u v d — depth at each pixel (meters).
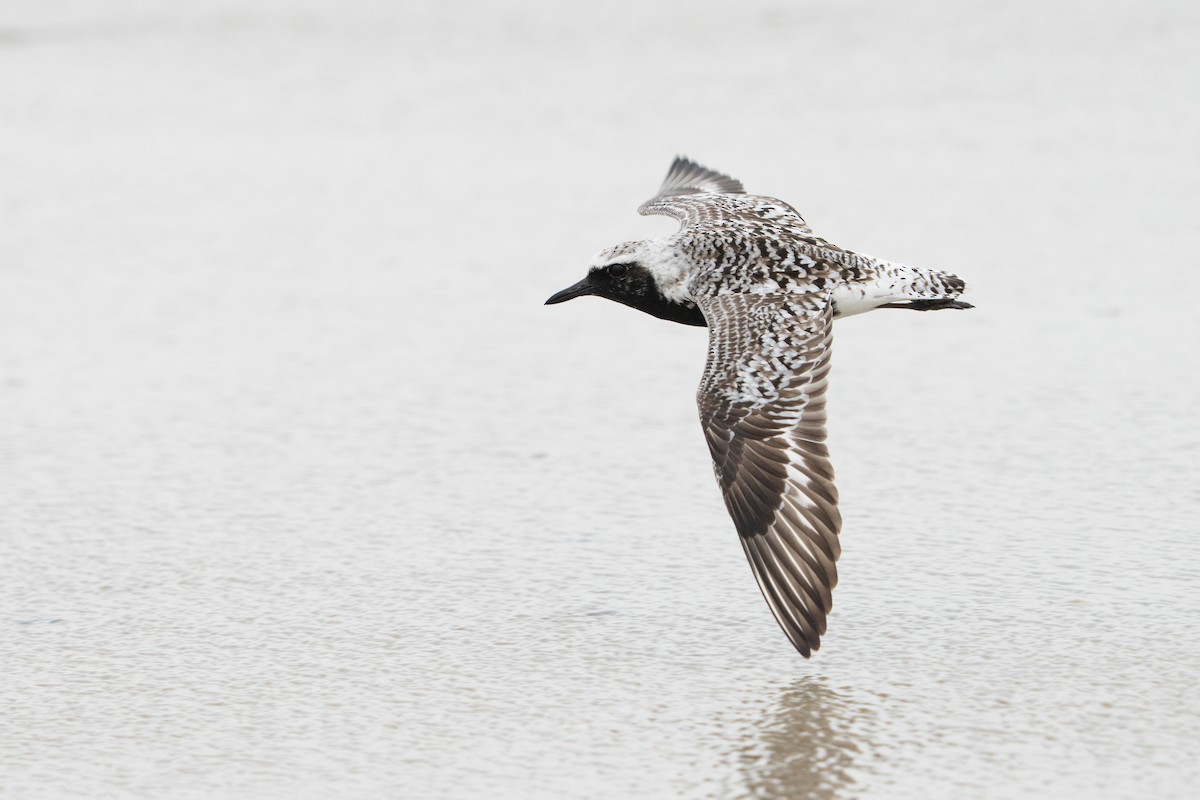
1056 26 31.11
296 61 30.45
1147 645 11.04
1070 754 9.66
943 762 9.65
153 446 15.58
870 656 11.09
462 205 23.00
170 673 11.14
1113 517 13.28
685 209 12.98
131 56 30.91
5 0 34.66
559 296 11.92
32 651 11.52
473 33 31.95
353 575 12.70
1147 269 19.64
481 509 13.94
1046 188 22.66
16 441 15.73
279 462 15.12
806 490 10.22
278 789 9.60
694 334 18.69
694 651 11.26
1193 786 9.25
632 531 13.41
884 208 21.94
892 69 28.77
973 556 12.63
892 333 18.31
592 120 26.58
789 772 9.60
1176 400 15.87
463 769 9.77
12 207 23.36
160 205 23.38
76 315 19.34
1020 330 18.05
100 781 9.75
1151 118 25.66
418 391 16.92
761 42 30.80
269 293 19.98
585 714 10.41
